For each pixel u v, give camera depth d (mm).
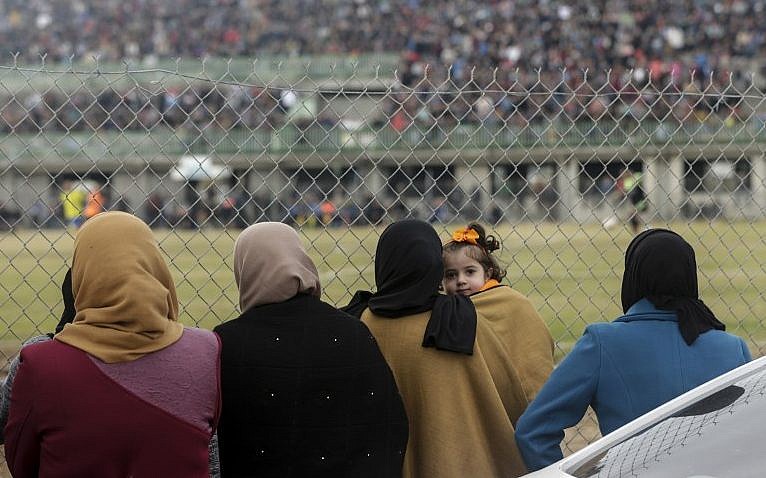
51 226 96938
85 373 10266
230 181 85438
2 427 11273
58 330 12125
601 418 12625
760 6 198250
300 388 11266
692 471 9992
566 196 79312
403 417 11781
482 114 84562
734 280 52500
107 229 10539
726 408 10602
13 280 60594
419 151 60250
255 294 11641
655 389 12406
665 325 12664
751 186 70500
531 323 13867
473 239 14914
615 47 191875
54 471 10227
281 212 80250
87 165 108625
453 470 12383
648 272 12797
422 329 12664
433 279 12805
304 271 11750
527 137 50219
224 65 122375
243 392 11242
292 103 81438
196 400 10633
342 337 11562
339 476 11312
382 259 12875
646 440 10617
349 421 11391
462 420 12555
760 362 11242
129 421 10273
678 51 189875
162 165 88875
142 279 10398
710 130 53625
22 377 10297
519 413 13312
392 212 84125
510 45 197375
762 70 168625
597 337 12648
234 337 11398
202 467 10625
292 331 11484
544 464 12406
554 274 55625
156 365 10523
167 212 94312
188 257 68562
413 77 177000
